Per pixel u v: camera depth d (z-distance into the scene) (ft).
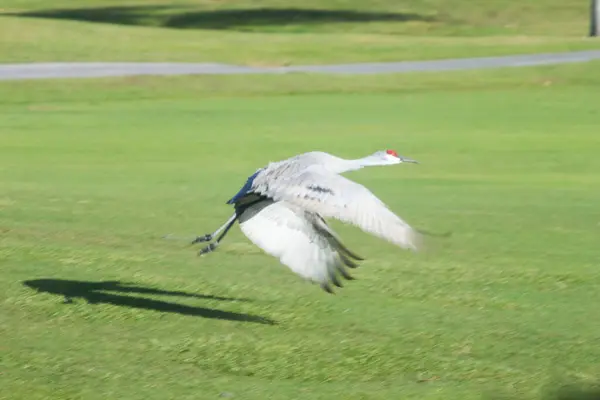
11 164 76.89
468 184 70.64
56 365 34.83
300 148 85.40
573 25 214.90
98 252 49.19
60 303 41.14
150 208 60.54
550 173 75.15
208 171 74.54
